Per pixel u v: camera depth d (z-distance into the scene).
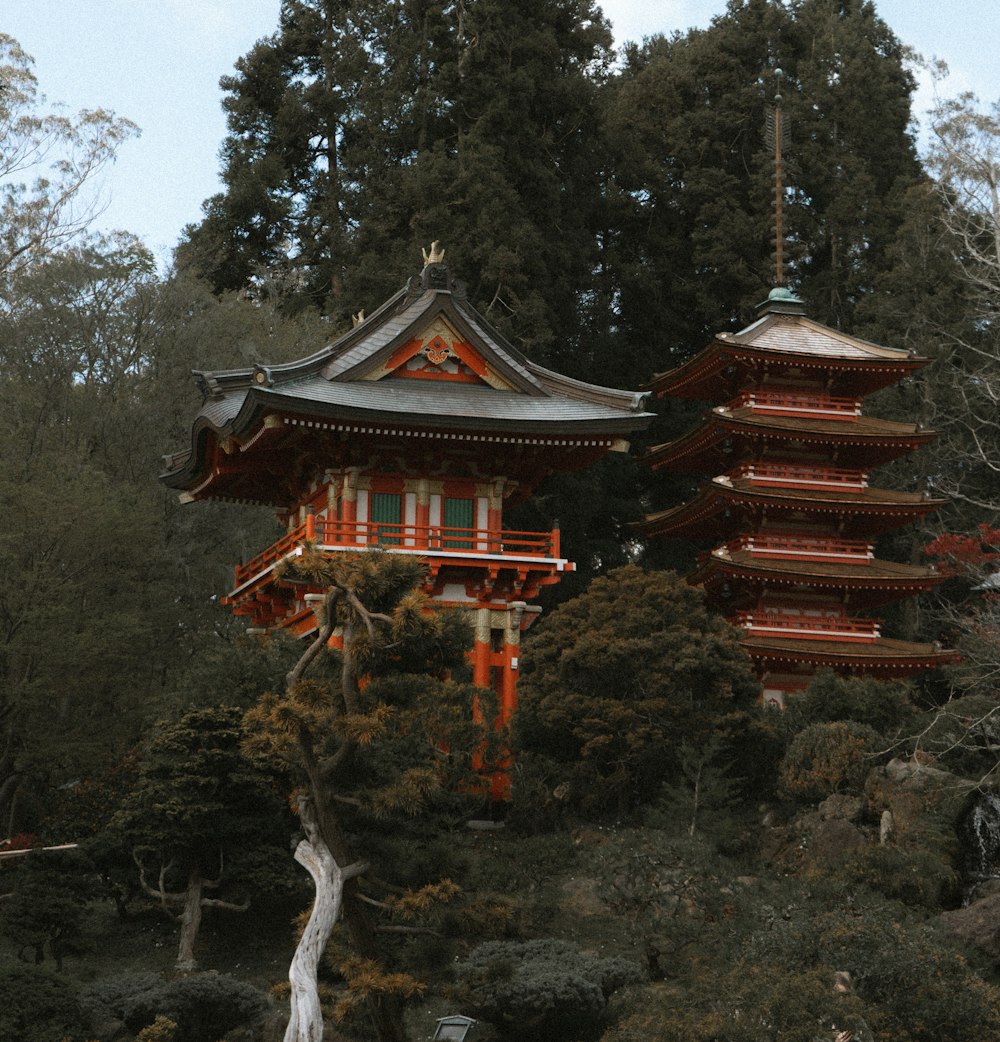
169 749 32.69
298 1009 22.27
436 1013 28.77
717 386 57.69
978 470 65.94
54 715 42.00
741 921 28.69
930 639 64.00
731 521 55.25
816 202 74.44
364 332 43.84
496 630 43.25
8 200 60.88
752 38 76.31
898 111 75.75
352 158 68.56
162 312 56.03
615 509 65.12
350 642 24.45
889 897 31.61
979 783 35.72
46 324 53.41
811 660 49.25
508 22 67.19
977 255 59.81
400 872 25.08
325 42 74.56
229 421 41.44
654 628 39.78
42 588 41.25
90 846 33.47
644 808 37.56
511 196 61.25
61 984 26.66
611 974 27.12
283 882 32.31
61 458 46.19
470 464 42.94
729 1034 20.91
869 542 54.16
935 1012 22.92
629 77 82.31
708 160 74.12
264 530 53.72
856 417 55.94
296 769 24.95
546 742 39.09
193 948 31.92
